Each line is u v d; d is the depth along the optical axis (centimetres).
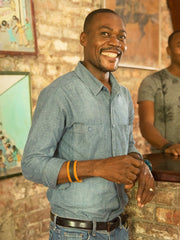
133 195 150
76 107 120
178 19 345
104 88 128
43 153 113
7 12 230
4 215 229
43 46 263
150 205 145
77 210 120
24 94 245
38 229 256
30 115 249
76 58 293
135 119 378
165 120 223
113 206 126
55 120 116
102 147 124
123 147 132
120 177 113
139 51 379
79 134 121
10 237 231
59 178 113
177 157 170
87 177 115
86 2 301
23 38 242
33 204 253
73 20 288
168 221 140
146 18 386
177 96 220
